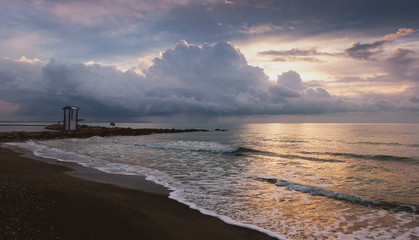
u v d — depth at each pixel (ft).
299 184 33.86
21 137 111.24
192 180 36.76
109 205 22.40
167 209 23.24
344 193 31.22
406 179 39.32
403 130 205.77
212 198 27.71
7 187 24.82
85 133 146.92
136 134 178.40
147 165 49.49
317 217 22.53
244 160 58.44
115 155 63.00
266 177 39.58
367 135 150.51
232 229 19.27
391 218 22.54
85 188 28.19
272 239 17.81
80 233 15.94
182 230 18.52
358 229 19.99
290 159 60.90
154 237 16.80
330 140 120.26
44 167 42.68
